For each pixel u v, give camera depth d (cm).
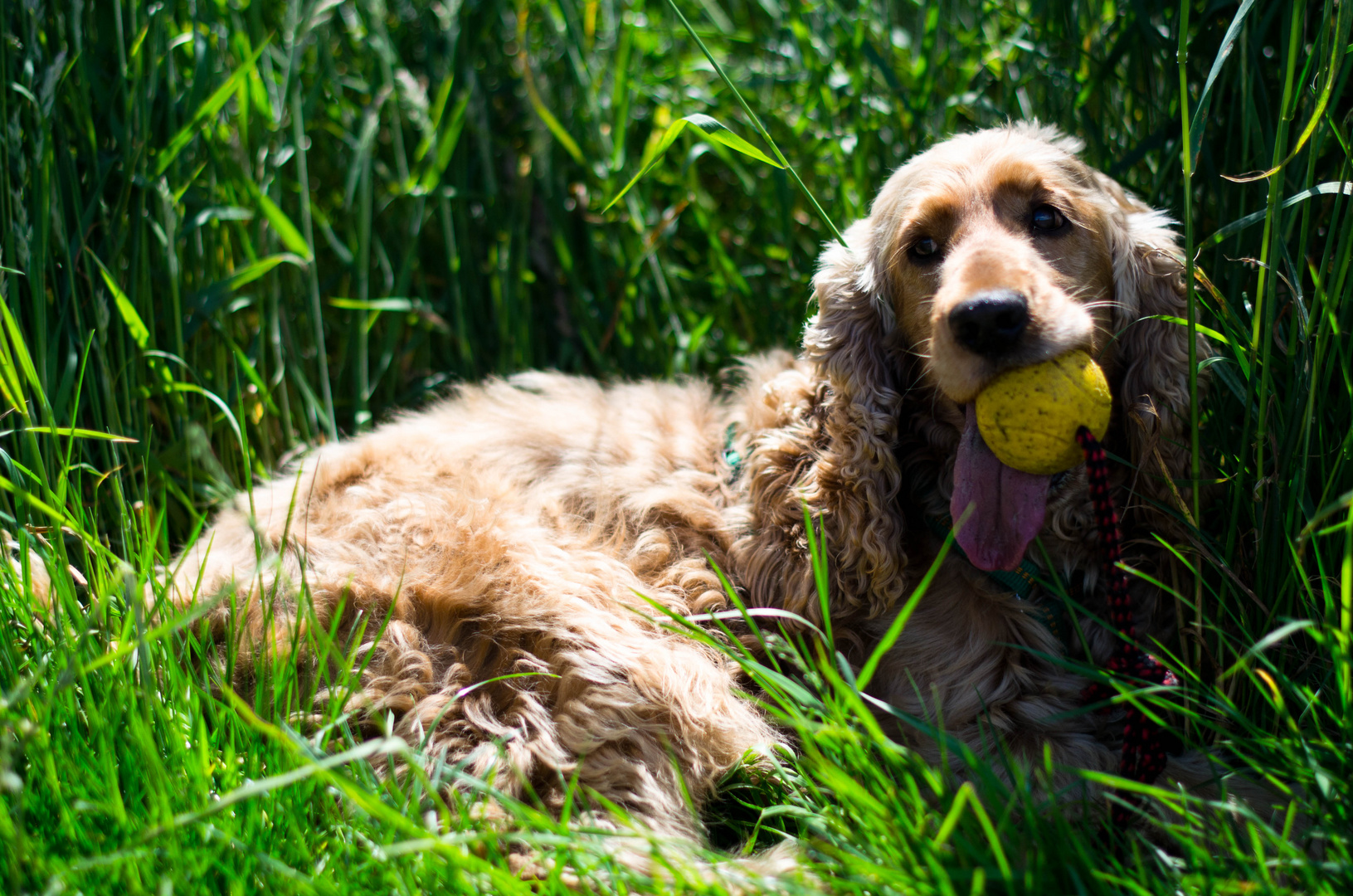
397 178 363
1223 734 186
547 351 390
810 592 231
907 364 238
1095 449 187
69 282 266
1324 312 198
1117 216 231
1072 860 158
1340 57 188
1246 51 225
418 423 283
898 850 164
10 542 225
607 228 374
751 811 223
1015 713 219
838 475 231
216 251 308
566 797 181
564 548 239
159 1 292
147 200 288
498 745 200
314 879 160
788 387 249
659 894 163
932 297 223
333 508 243
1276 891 147
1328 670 192
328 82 350
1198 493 207
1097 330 219
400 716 211
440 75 368
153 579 202
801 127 364
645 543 246
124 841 160
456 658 218
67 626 202
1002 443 191
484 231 378
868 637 237
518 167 383
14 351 252
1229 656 212
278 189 318
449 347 369
